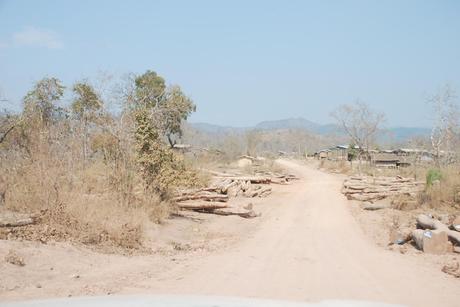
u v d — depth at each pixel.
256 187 32.59
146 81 40.16
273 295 8.06
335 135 153.00
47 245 10.17
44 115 19.59
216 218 19.80
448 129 46.69
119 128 17.30
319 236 16.39
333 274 10.04
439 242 13.09
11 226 10.96
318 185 40.97
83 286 8.13
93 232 11.70
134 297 7.47
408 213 21.83
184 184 18.62
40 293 7.57
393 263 11.50
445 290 8.75
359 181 32.16
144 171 17.33
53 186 13.13
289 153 144.00
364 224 19.59
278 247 13.84
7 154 15.52
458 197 22.86
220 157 65.94
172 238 14.56
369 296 8.15
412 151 66.25
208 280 9.08
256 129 140.00
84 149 17.20
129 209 14.90
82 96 20.36
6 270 8.33
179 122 43.69
